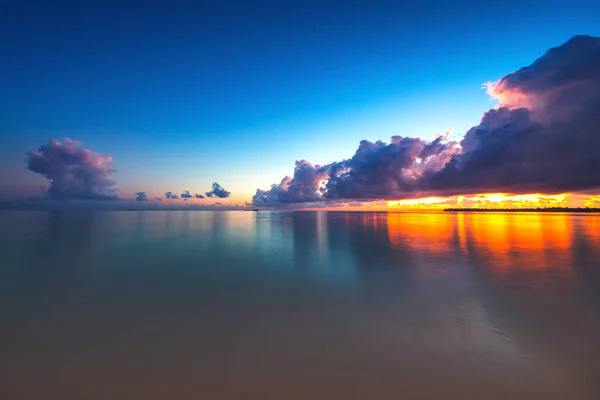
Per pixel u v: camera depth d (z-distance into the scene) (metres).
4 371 3.69
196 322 5.18
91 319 5.32
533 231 21.56
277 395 3.25
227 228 24.39
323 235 19.00
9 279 8.00
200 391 3.32
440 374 3.60
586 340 4.45
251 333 4.73
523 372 3.64
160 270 9.06
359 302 6.18
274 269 9.18
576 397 3.20
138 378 3.55
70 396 3.25
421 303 6.11
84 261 10.39
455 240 16.23
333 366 3.79
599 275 8.34
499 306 5.90
